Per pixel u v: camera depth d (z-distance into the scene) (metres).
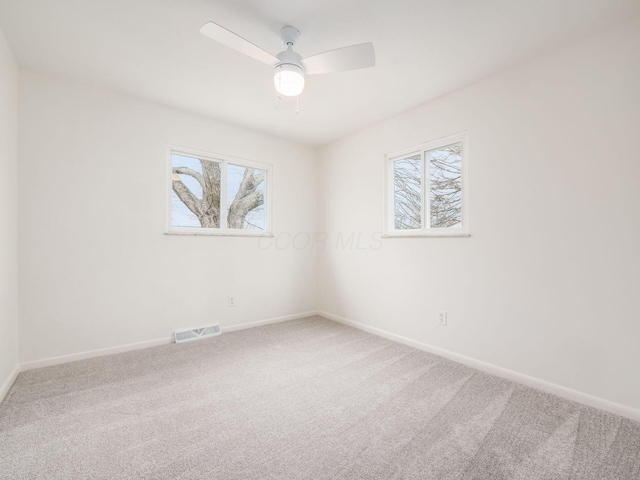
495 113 2.33
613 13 1.69
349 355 2.67
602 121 1.83
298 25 1.82
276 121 3.30
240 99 2.79
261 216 3.73
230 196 3.47
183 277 3.05
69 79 2.45
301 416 1.74
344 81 2.44
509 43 1.96
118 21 1.79
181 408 1.81
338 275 3.84
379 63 2.19
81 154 2.50
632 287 1.73
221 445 1.48
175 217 3.07
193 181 3.18
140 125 2.78
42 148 2.34
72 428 1.60
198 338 3.07
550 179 2.04
